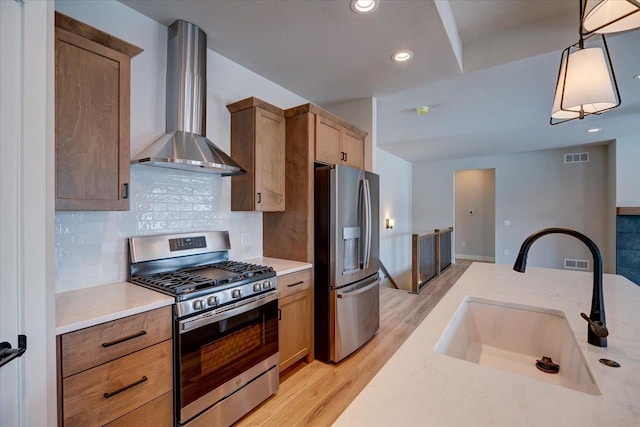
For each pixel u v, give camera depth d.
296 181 2.62
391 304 4.14
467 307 1.53
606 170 5.55
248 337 1.92
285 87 3.03
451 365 0.85
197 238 2.22
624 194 4.86
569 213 5.88
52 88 1.09
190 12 1.93
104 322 1.29
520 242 6.31
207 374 1.67
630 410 0.65
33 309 1.02
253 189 2.38
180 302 1.56
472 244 8.08
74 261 1.67
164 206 2.08
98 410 1.27
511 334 1.45
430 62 2.53
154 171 2.03
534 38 2.40
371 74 2.76
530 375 1.23
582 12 1.07
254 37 2.19
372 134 3.30
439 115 3.87
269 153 2.50
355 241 2.80
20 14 0.98
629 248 4.77
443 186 7.28
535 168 6.19
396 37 2.18
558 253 5.98
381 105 3.54
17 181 0.97
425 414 0.64
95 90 1.51
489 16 2.32
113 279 1.82
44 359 1.05
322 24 2.04
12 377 0.96
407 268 7.36
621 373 0.81
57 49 1.38
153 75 2.00
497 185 6.57
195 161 1.83
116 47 1.58
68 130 1.42
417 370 0.82
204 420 1.65
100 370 1.28
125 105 1.62
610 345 0.99
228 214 2.52
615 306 1.41
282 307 2.27
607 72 1.19
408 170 7.45
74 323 1.21
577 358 0.99
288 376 2.38
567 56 1.26
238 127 2.47
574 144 5.51
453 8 2.23
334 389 2.21
